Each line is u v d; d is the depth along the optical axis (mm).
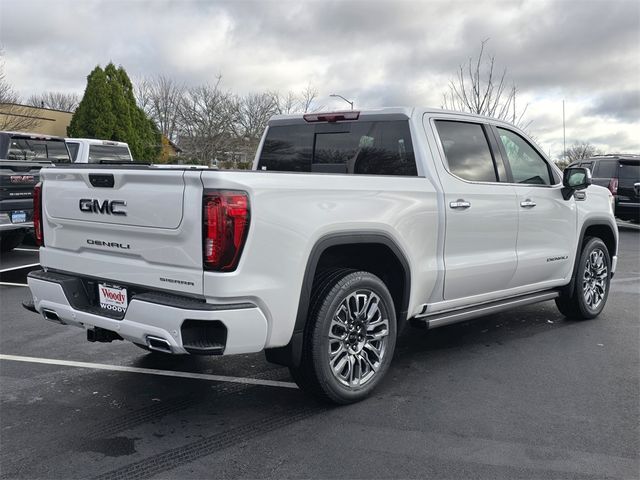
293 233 3424
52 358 4934
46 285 3949
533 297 5488
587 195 6105
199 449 3338
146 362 4844
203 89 36844
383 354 4117
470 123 4949
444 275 4488
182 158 36031
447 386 4324
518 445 3393
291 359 3600
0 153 10602
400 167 4590
